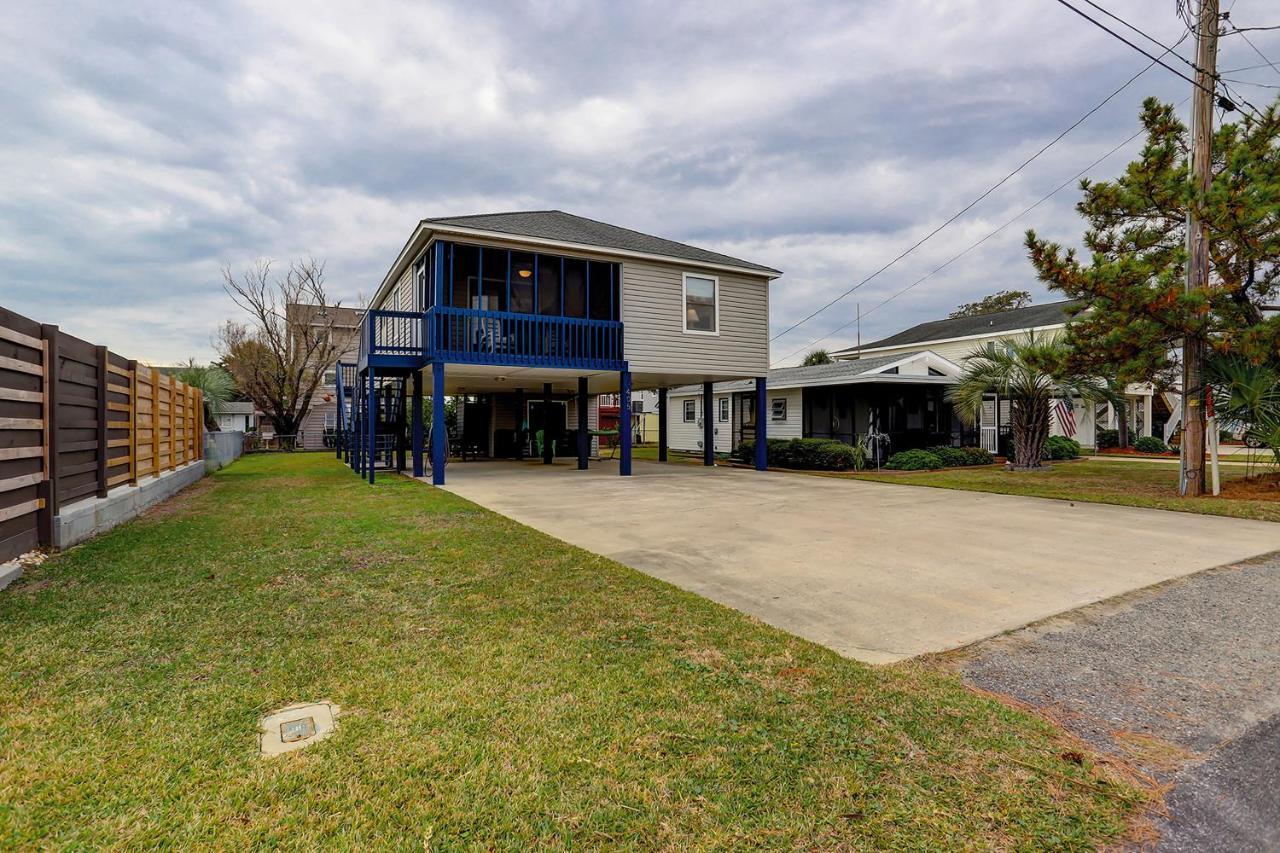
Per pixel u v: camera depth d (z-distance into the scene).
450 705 2.28
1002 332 22.36
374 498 8.08
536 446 17.75
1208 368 8.69
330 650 2.80
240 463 16.05
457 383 15.22
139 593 3.64
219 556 4.61
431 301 11.54
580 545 5.29
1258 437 8.45
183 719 2.16
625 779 1.85
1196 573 4.39
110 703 2.27
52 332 4.61
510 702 2.32
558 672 2.59
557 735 2.09
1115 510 7.47
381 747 2.00
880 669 2.69
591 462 16.31
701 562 4.70
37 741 2.00
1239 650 2.96
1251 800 1.82
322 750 1.97
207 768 1.87
